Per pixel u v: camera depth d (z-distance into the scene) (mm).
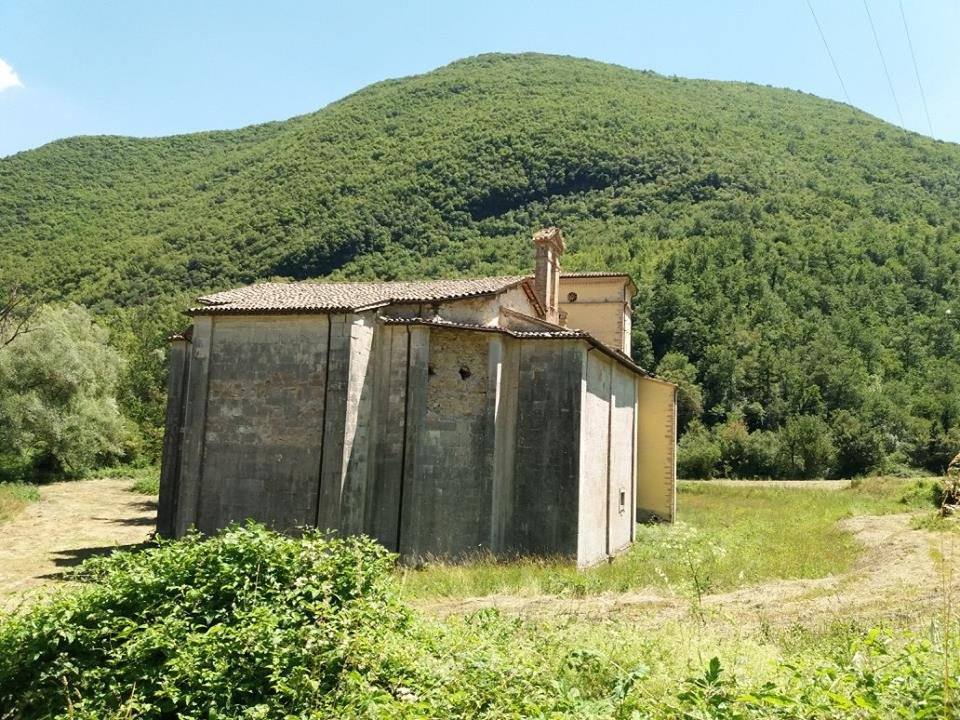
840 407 67250
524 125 117062
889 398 67625
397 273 78375
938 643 6465
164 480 20234
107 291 80250
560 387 18906
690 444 59094
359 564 8695
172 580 8281
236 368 18344
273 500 17641
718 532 24969
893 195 104875
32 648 7367
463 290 19703
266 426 17938
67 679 7160
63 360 41688
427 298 18609
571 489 18469
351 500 17312
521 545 18594
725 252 84438
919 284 83188
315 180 100062
